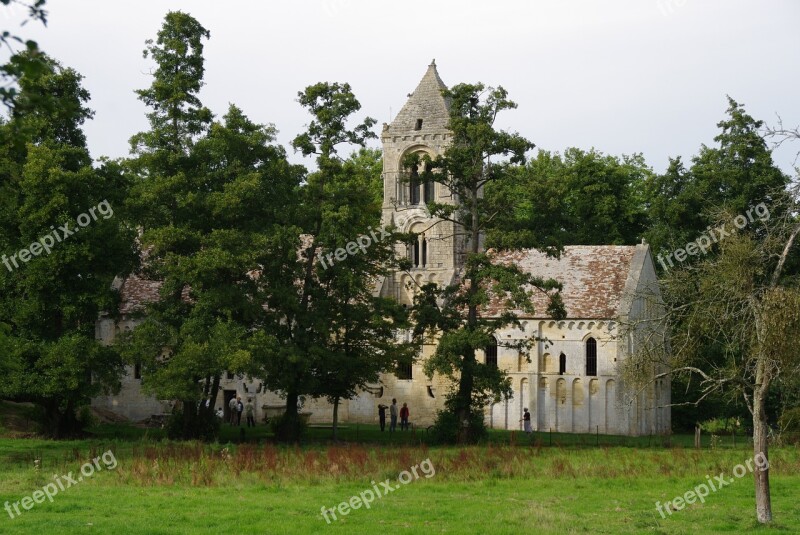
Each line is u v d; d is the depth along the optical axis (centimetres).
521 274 6419
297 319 6222
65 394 5862
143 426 7650
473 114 6856
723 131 8994
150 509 3334
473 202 6775
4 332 4788
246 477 4091
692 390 8475
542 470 4553
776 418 6756
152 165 6266
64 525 2998
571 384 8238
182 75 6412
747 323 3253
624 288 8269
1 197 5947
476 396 6600
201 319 6000
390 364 6469
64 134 6531
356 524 3122
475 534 2970
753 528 3161
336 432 6756
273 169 6425
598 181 10262
